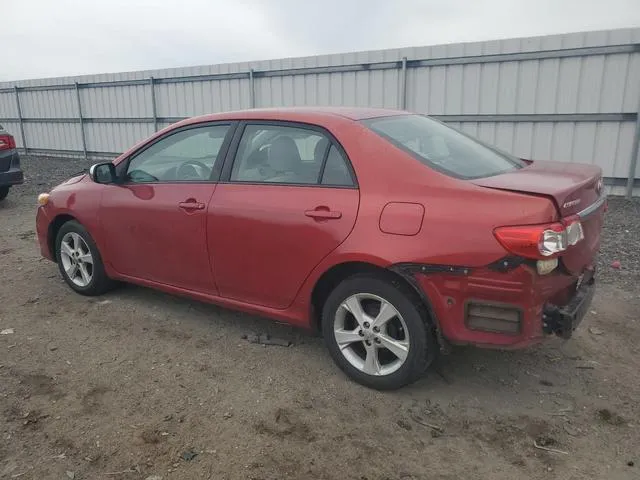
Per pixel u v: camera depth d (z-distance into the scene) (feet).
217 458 9.33
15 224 27.76
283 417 10.52
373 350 11.18
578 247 10.12
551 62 30.53
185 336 14.08
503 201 9.57
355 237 10.75
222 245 12.84
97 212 15.57
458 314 9.98
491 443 9.70
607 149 30.12
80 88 57.47
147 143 14.90
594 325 14.49
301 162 11.98
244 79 44.45
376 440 9.82
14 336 14.17
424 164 10.64
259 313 12.83
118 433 10.03
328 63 38.91
